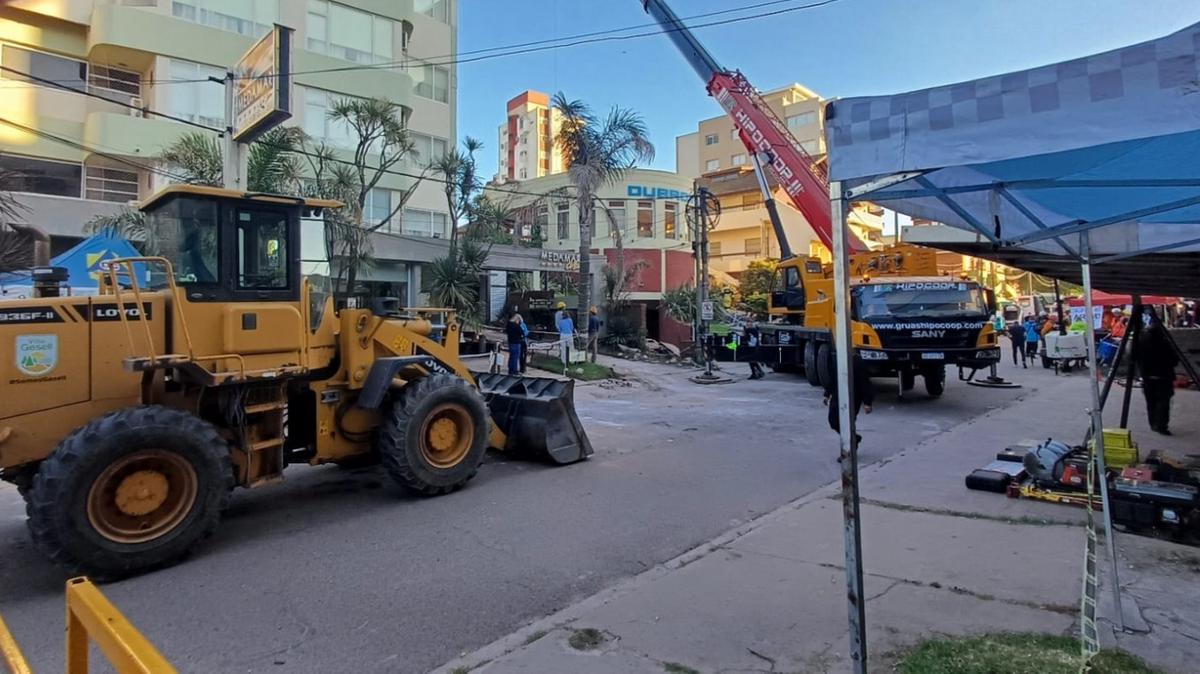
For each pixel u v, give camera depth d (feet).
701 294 72.69
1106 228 16.07
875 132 9.47
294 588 15.34
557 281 97.55
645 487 23.76
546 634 12.55
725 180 164.86
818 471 25.91
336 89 72.84
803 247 148.56
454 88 89.45
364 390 22.07
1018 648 11.21
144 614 14.06
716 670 11.00
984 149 8.63
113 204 61.00
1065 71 8.07
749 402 45.83
